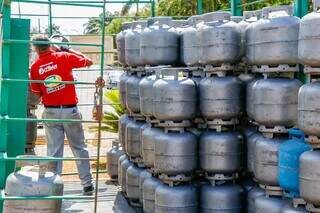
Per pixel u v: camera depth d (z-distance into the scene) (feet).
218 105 20.27
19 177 19.97
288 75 18.74
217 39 20.06
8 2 22.26
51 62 25.93
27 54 24.64
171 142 20.75
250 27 19.25
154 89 21.18
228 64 20.38
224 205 20.52
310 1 27.84
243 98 20.52
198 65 21.88
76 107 26.78
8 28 22.41
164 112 20.79
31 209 19.65
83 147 27.37
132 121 25.86
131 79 25.29
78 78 47.42
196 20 22.65
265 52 18.47
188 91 20.71
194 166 20.99
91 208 26.50
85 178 27.86
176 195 20.88
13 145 24.45
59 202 20.34
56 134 26.63
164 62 23.25
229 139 20.39
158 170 21.20
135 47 24.91
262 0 23.86
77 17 31.22
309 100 15.66
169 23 23.89
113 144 31.07
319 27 15.43
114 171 30.60
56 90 26.18
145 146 22.65
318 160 15.47
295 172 16.63
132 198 25.93
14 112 24.53
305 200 16.06
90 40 40.50
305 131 15.93
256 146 18.95
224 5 54.03
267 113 18.47
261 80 18.94
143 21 25.95
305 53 15.79
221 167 20.44
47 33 31.04
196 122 21.50
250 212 20.16
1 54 22.24
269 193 18.75
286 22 18.15
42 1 22.63
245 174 21.52
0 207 20.61
